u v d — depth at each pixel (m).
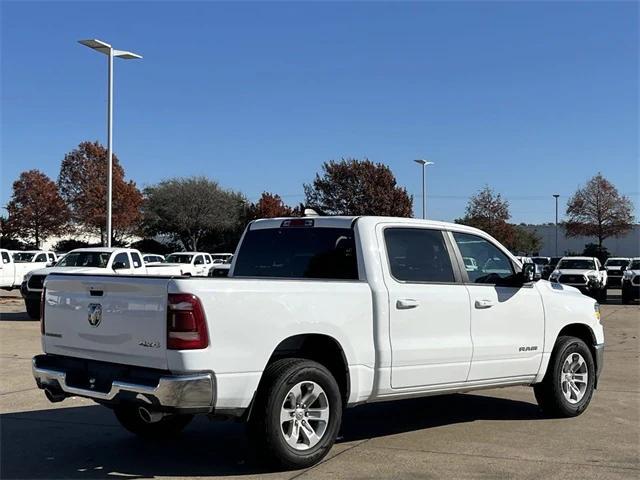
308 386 5.80
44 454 6.38
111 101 27.06
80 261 20.31
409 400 8.88
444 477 5.65
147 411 5.31
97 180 57.00
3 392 9.23
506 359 7.21
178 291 5.20
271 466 5.70
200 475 5.70
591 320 8.20
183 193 62.25
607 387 9.78
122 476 5.71
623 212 58.41
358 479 5.57
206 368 5.20
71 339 5.98
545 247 81.88
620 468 5.92
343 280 6.21
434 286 6.71
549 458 6.23
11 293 32.53
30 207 57.78
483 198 57.56
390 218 6.74
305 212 7.50
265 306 5.54
